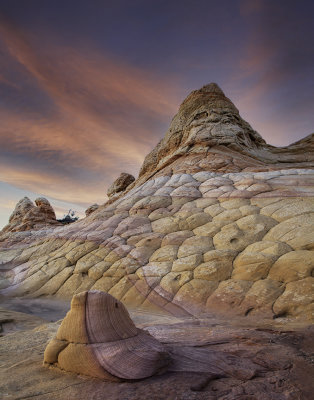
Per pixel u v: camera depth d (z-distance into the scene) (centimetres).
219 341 324
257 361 253
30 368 268
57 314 757
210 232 910
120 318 269
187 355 267
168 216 1118
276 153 2097
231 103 2166
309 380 216
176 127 2194
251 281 633
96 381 223
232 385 208
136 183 2217
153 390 200
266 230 819
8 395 205
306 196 947
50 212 3106
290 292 551
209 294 644
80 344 247
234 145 1769
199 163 1639
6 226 3033
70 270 1036
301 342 313
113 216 1296
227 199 1102
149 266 845
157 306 671
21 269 1284
